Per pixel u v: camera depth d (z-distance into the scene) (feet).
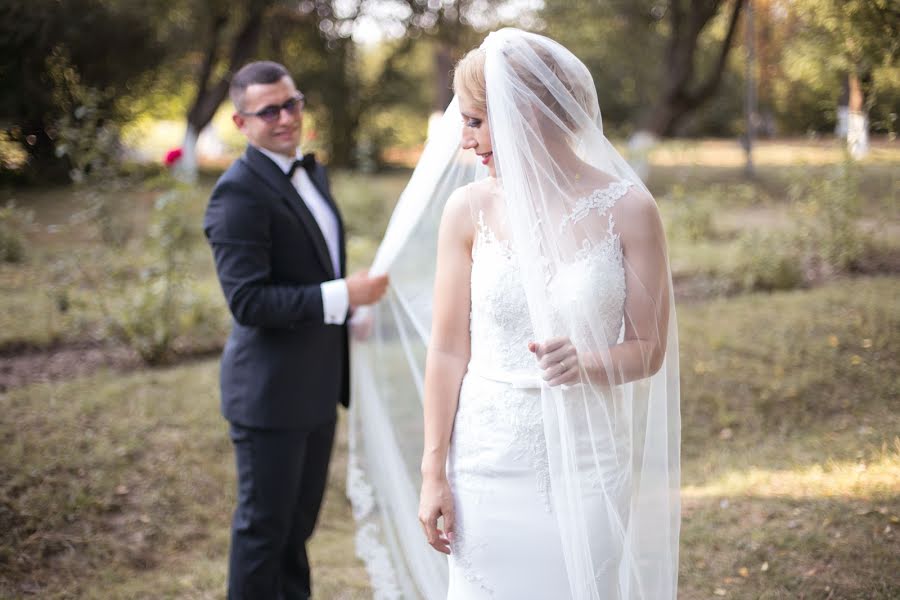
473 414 6.33
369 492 11.63
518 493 6.17
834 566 9.95
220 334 20.24
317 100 64.64
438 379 6.52
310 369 9.61
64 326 19.83
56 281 20.76
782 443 14.38
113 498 13.04
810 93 22.00
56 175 23.13
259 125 9.46
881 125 16.15
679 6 50.60
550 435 5.96
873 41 14.17
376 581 10.23
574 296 5.93
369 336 11.18
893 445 13.05
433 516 6.40
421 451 10.77
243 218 9.15
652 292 6.08
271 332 9.48
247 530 9.50
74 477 13.25
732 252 25.82
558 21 60.13
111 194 20.44
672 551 6.67
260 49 59.82
